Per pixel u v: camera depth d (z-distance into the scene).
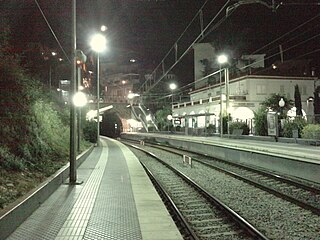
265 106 42.91
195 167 21.50
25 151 12.80
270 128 34.62
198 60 77.06
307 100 54.19
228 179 16.56
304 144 28.92
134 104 88.31
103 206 9.61
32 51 25.83
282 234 8.07
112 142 49.47
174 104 80.56
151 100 85.00
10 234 7.10
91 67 87.00
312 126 29.75
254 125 40.09
